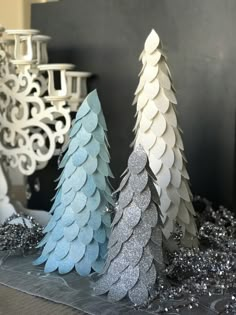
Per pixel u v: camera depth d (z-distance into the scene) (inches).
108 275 29.1
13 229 36.4
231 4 36.0
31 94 40.1
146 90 32.5
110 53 41.9
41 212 43.0
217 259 30.1
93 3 42.4
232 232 34.4
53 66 37.5
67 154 32.9
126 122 41.5
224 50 36.5
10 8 55.0
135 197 28.0
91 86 43.1
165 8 38.7
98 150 32.2
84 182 32.0
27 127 40.3
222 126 37.2
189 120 38.4
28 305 28.9
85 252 32.1
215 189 38.0
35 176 47.6
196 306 27.6
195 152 38.5
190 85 38.2
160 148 32.4
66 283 31.0
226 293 29.1
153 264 28.0
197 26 37.5
